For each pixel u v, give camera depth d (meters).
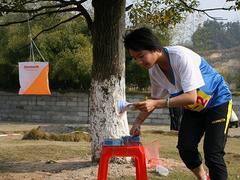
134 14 10.52
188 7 9.69
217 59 30.14
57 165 8.32
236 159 9.88
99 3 7.89
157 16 10.37
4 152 10.52
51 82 26.47
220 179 4.48
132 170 7.54
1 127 21.95
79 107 26.25
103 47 7.92
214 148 4.49
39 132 14.84
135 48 4.20
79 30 25.00
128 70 25.61
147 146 8.16
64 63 24.38
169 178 7.17
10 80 27.11
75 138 14.38
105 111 7.92
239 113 24.88
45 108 26.70
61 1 8.64
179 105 4.21
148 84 26.16
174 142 14.20
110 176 7.18
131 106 4.19
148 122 25.14
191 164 4.71
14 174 7.57
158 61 4.37
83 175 7.27
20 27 23.83
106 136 7.89
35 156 9.93
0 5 8.87
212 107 4.56
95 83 8.01
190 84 4.22
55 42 24.38
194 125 4.66
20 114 27.20
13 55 25.06
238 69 29.12
